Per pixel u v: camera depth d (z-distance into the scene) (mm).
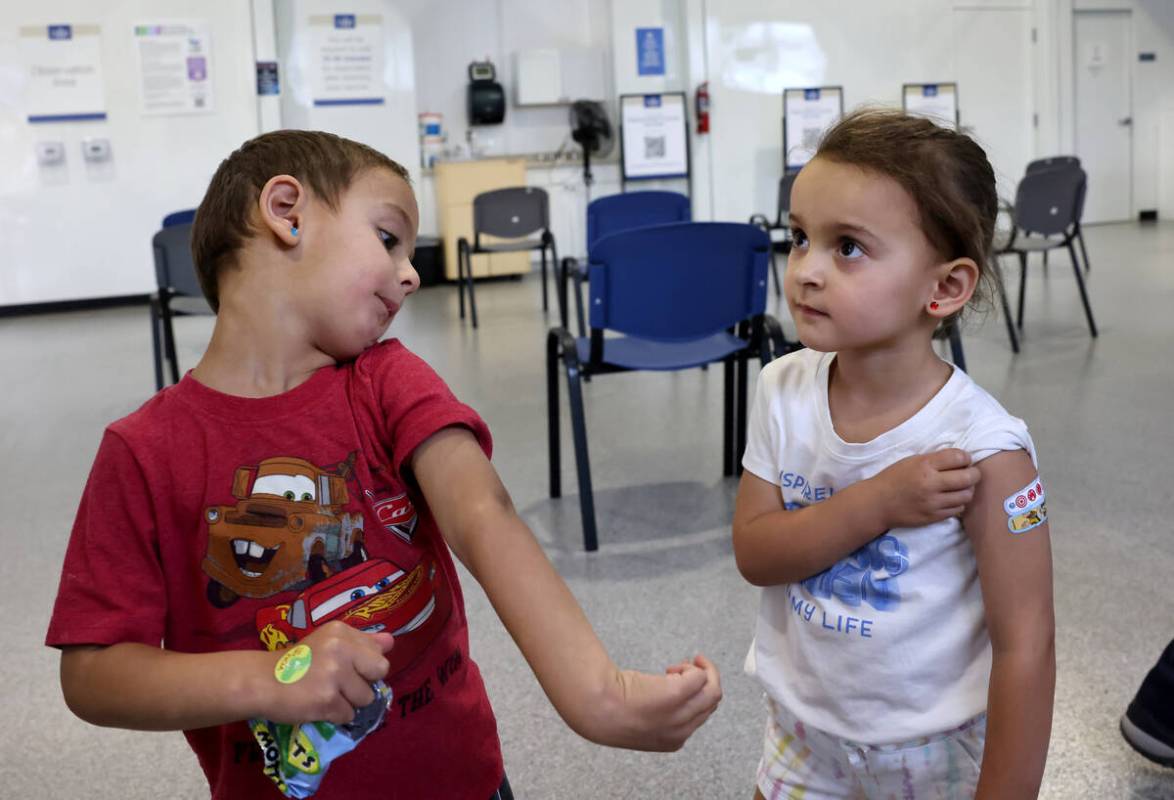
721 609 1987
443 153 8938
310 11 8148
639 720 478
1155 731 1365
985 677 781
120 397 4402
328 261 607
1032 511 739
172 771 1545
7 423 4012
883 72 9422
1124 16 10102
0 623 2102
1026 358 4148
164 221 4816
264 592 621
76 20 7355
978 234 721
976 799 736
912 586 775
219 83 7711
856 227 709
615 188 9312
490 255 8484
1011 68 9758
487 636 1928
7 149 7344
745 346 2660
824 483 815
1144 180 10414
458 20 9109
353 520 624
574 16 9305
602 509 2631
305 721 518
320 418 620
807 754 879
